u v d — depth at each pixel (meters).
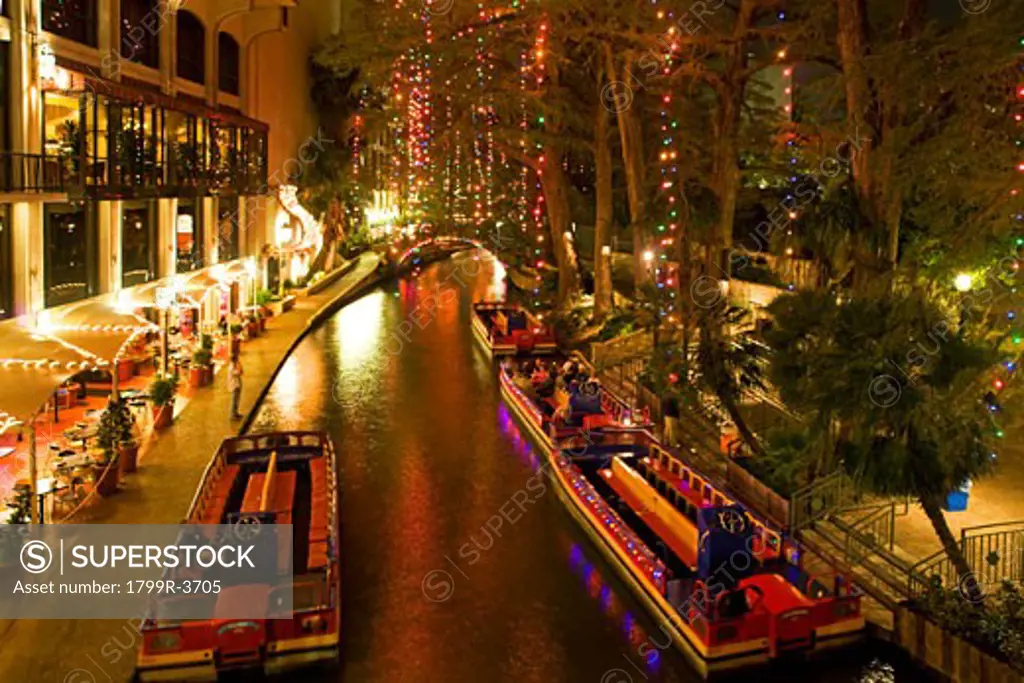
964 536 13.31
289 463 18.75
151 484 17.81
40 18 19.73
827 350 12.22
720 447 20.59
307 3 45.25
